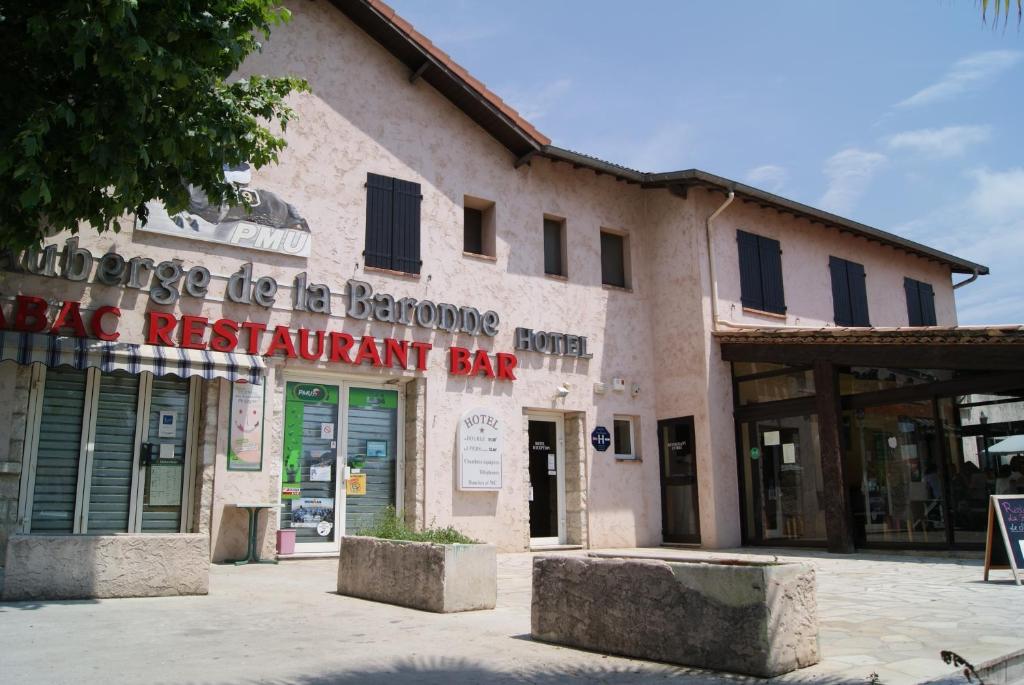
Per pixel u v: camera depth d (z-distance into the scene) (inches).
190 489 415.5
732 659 187.3
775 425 553.9
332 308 466.0
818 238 697.0
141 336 403.5
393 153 510.0
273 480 434.0
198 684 170.2
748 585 187.5
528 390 537.6
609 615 212.4
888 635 229.0
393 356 480.4
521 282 552.1
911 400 479.8
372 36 515.5
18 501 374.0
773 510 549.0
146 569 287.6
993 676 192.7
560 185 590.2
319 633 232.2
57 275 386.3
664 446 596.1
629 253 620.4
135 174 269.1
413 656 204.4
